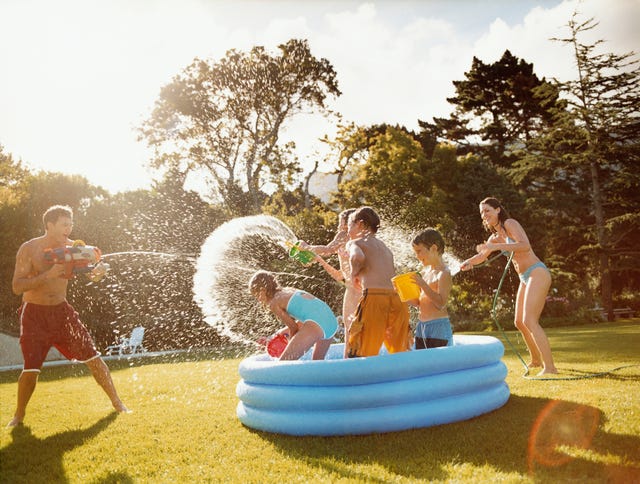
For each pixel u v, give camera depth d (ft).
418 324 15.39
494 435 11.36
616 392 14.88
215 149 94.79
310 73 94.53
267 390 12.78
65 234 15.88
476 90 126.62
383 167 80.59
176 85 92.68
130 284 48.85
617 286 100.22
